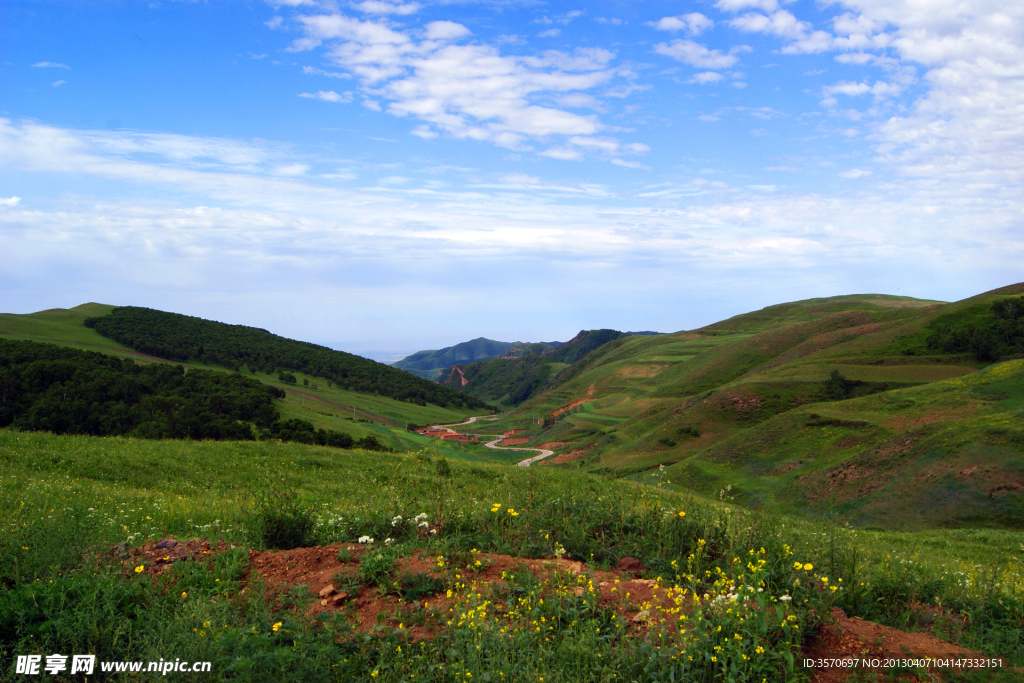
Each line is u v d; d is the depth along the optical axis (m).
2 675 4.37
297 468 23.33
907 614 6.19
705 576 6.17
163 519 10.82
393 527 7.74
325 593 5.66
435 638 4.80
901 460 47.81
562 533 7.45
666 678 4.31
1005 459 41.19
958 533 21.53
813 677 4.54
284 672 4.09
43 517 7.86
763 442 67.88
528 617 5.15
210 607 5.04
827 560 6.79
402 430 124.25
